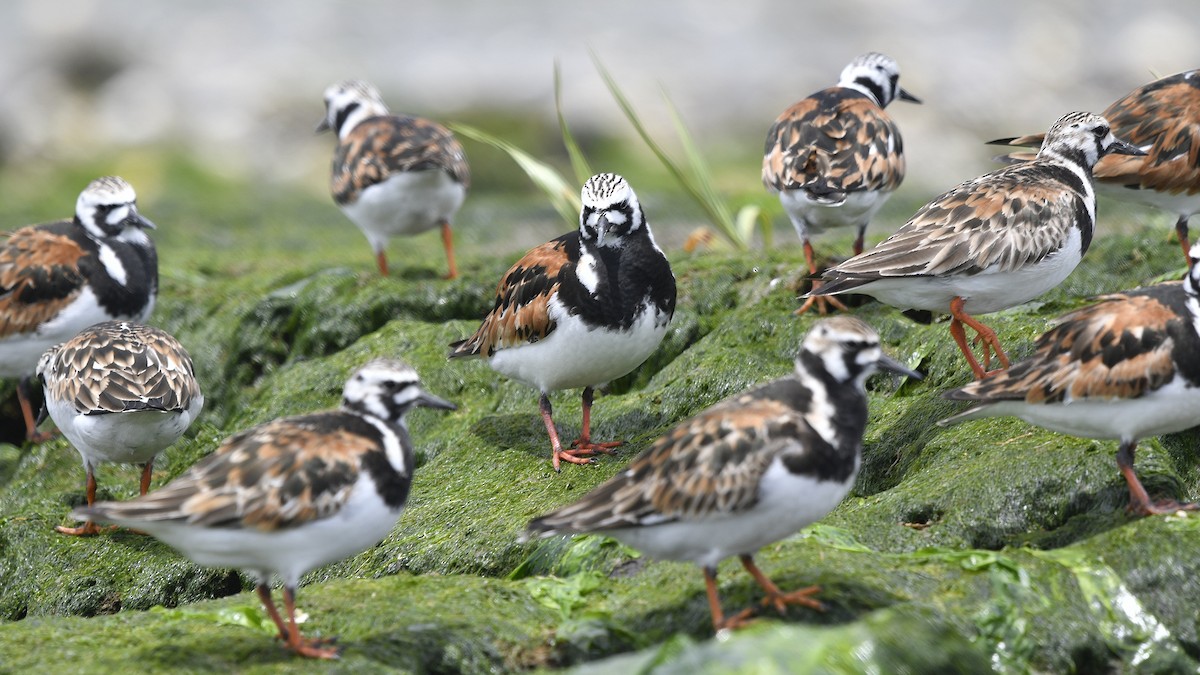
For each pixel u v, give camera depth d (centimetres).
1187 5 3662
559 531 891
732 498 876
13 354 1584
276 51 3431
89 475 1376
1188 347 977
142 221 1630
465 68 3316
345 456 909
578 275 1260
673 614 963
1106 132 1277
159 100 3191
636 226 1270
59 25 3462
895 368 916
